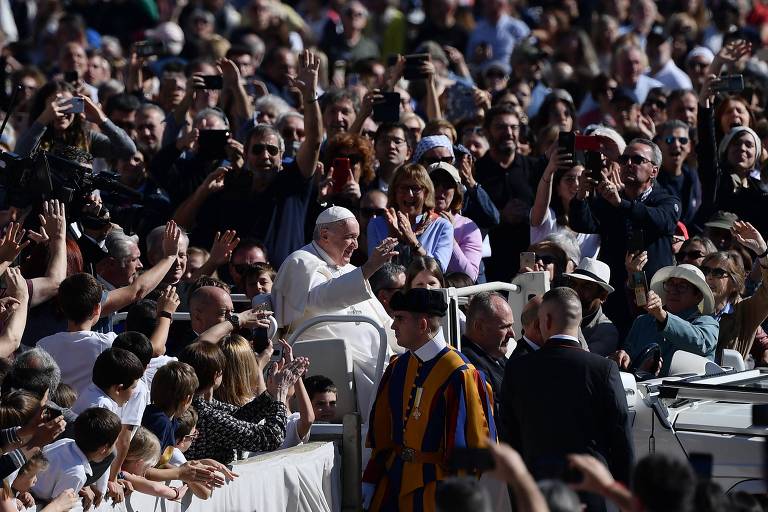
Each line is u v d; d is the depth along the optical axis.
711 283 36.84
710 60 65.00
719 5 74.38
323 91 59.06
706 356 34.84
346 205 40.75
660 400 27.86
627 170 41.47
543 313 27.64
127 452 23.94
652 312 34.38
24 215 31.91
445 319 31.16
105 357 24.66
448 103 53.06
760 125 49.31
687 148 46.09
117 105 48.44
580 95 61.94
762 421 26.78
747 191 44.62
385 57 74.69
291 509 27.58
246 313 30.41
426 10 77.19
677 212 41.03
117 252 33.84
